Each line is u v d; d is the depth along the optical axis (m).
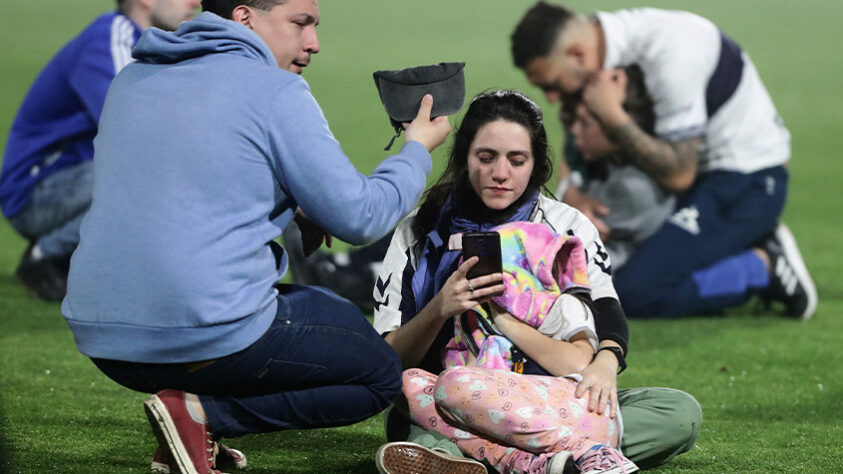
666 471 11.38
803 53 72.50
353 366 10.02
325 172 9.50
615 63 22.58
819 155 46.56
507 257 10.69
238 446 12.25
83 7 81.00
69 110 21.48
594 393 10.16
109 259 9.41
